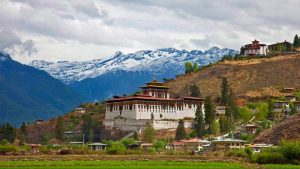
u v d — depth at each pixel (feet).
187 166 544.21
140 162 595.88
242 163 599.16
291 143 615.16
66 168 508.53
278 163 604.49
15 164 546.67
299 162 597.93
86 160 626.64
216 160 641.40
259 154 625.41
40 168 506.89
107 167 522.06
